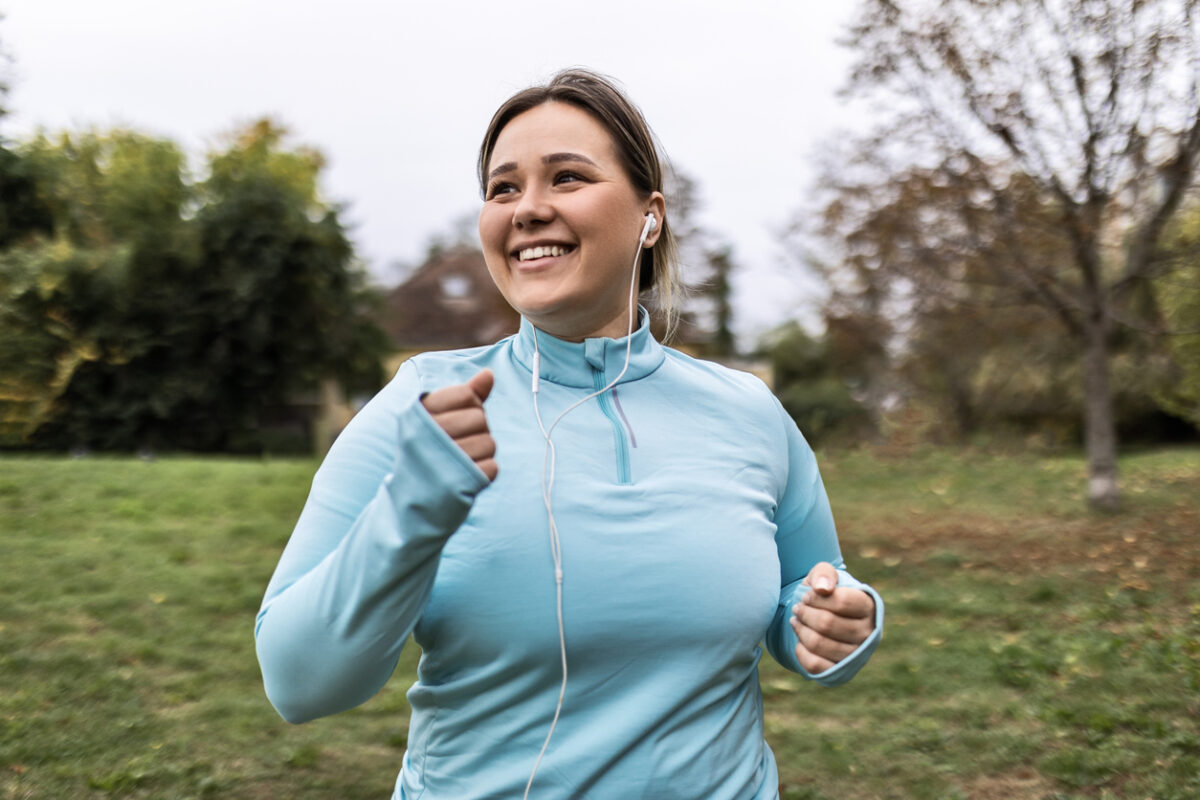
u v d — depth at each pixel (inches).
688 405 52.4
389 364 1212.5
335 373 1057.5
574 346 50.8
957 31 339.9
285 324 986.7
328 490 47.4
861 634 47.8
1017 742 173.9
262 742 181.8
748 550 48.6
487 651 45.4
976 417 845.2
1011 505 422.6
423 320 1273.4
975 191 363.6
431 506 38.1
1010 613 251.9
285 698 43.1
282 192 973.2
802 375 1531.7
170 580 288.0
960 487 491.8
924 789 159.9
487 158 54.4
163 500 397.7
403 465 38.4
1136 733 175.0
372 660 41.2
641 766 45.1
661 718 45.3
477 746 46.4
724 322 1381.6
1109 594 259.8
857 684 209.0
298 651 41.3
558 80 52.9
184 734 182.9
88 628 244.4
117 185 927.7
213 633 245.8
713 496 48.6
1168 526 339.9
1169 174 344.2
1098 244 369.7
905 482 527.2
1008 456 661.9
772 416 55.4
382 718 197.5
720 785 47.4
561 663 45.0
